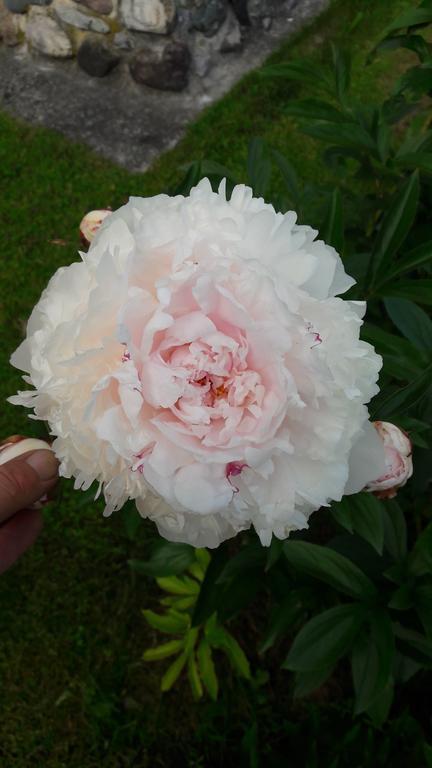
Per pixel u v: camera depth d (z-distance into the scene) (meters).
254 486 0.25
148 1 0.81
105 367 0.24
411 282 0.37
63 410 0.25
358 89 0.86
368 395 0.26
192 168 0.37
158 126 0.85
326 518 0.58
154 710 0.58
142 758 0.56
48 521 0.64
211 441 0.24
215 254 0.24
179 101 0.86
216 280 0.23
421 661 0.38
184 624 0.56
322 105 0.47
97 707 0.57
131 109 0.86
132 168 0.83
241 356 0.23
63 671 0.60
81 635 0.61
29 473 0.29
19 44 0.90
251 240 0.24
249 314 0.23
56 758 0.57
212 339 0.23
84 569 0.63
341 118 0.47
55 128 0.85
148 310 0.23
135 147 0.84
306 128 0.45
